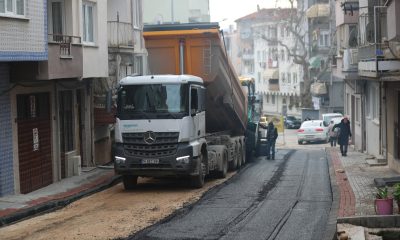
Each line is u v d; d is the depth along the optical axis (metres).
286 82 87.19
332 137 43.75
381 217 13.70
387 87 25.64
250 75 105.06
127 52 30.48
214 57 22.44
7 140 18.97
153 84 20.34
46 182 21.64
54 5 23.09
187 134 20.20
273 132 32.88
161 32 22.36
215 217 15.37
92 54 25.14
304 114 74.38
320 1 74.88
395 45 20.48
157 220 15.04
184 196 19.03
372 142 31.17
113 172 24.83
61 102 23.72
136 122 20.20
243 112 27.66
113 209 16.89
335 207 16.27
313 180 23.00
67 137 24.30
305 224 14.41
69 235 13.48
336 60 39.97
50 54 19.61
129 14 31.86
